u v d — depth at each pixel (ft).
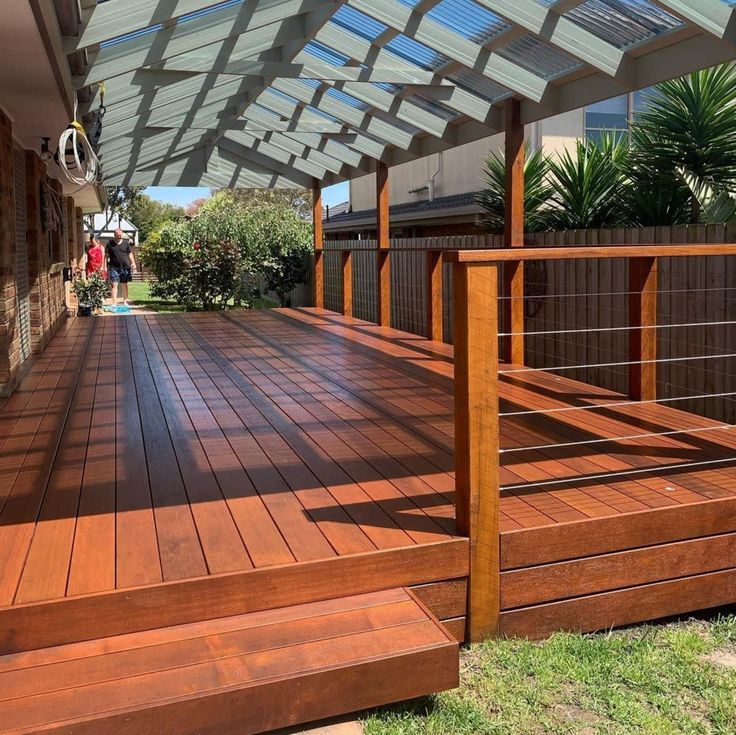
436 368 21.71
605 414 15.97
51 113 18.69
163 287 52.21
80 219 53.98
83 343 27.48
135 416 16.20
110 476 12.15
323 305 42.32
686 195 22.39
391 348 25.41
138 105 24.36
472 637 9.78
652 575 10.63
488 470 9.61
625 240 19.86
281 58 21.33
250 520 10.28
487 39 18.95
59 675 7.63
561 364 22.59
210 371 21.50
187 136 33.71
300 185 39.99
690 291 17.85
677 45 16.11
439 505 10.85
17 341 20.38
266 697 7.66
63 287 35.42
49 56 13.64
